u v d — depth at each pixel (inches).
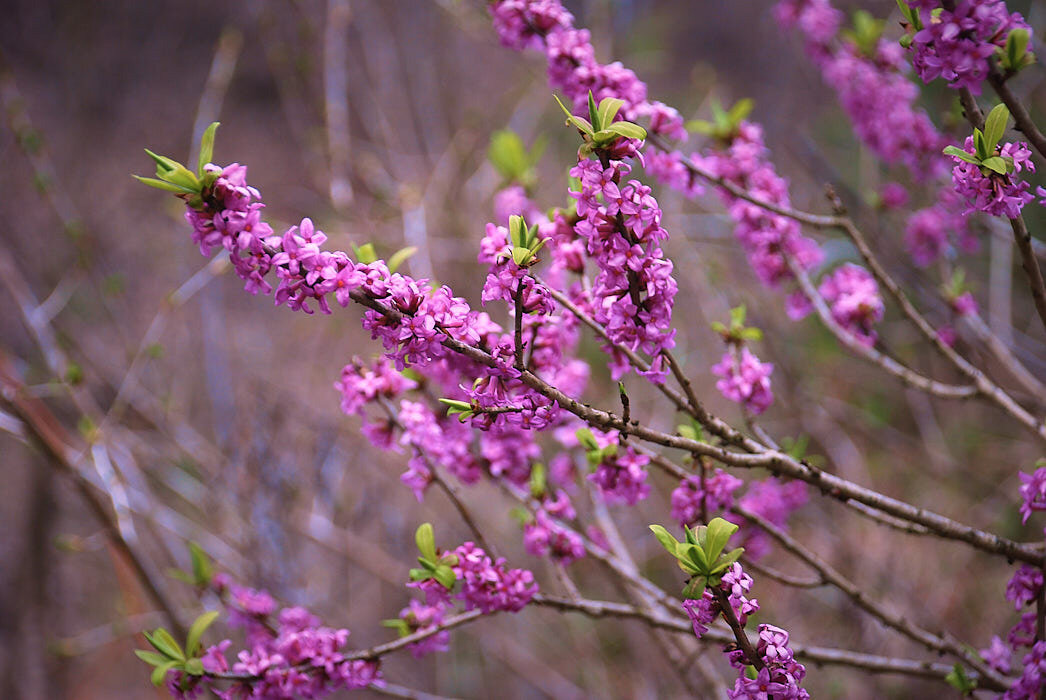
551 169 193.0
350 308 195.9
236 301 220.2
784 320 172.6
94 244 165.0
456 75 215.8
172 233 214.7
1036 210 156.3
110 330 174.2
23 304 121.6
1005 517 142.9
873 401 165.2
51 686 153.9
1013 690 59.5
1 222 167.9
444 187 169.9
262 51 283.7
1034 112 137.5
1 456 172.4
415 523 158.9
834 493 63.5
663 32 203.6
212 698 81.8
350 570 161.3
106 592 165.3
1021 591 64.5
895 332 155.5
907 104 93.5
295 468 137.5
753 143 84.5
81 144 238.2
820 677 130.0
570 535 71.5
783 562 145.6
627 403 53.2
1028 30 50.5
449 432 71.6
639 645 142.3
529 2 69.4
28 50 247.0
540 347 62.2
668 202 157.5
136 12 264.1
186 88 270.4
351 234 164.7
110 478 107.8
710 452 58.1
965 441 160.7
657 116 70.7
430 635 68.0
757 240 84.0
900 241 124.2
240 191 45.9
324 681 66.8
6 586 155.7
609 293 52.5
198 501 136.7
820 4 98.3
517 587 65.4
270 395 149.5
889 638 128.2
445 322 49.3
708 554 49.1
